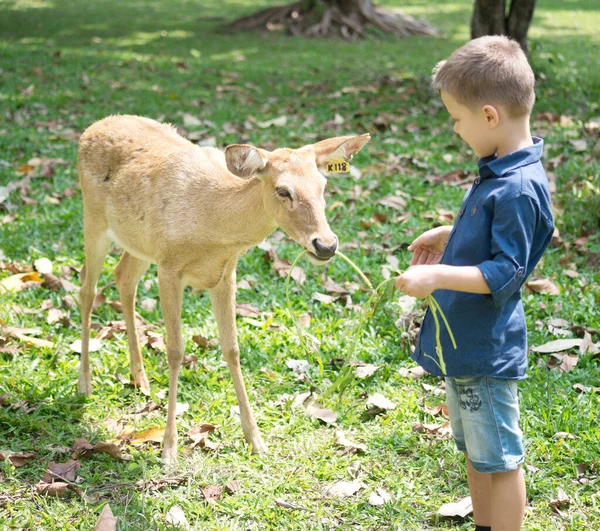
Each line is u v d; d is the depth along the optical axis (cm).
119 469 400
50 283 575
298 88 1140
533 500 375
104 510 352
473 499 334
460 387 314
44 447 411
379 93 1097
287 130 913
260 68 1299
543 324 526
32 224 665
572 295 561
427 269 284
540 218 297
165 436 411
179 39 1622
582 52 1415
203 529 356
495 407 309
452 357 309
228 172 415
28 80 1134
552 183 727
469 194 311
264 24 1756
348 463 405
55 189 736
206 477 393
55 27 1725
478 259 301
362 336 521
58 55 1328
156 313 556
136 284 465
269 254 619
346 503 376
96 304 557
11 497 376
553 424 423
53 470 391
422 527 361
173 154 432
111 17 1917
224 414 449
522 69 297
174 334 416
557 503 366
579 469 391
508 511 311
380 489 382
